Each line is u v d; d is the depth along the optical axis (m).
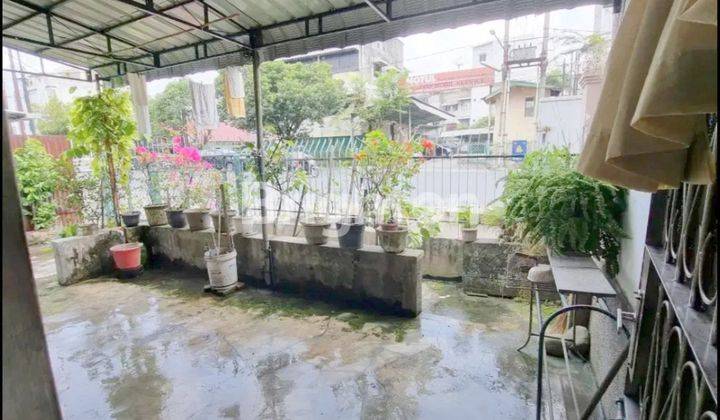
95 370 2.63
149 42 4.01
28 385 0.43
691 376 0.89
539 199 2.49
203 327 3.24
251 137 9.75
